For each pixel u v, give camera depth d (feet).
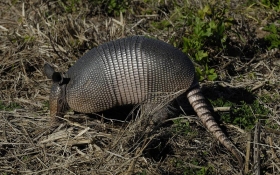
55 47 8.49
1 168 7.10
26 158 7.20
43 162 7.14
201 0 8.87
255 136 7.07
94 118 7.63
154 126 7.27
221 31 8.23
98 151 7.17
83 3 9.41
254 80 8.07
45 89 8.05
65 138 7.31
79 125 7.45
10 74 8.25
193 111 7.68
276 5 9.26
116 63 7.36
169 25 8.86
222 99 7.77
